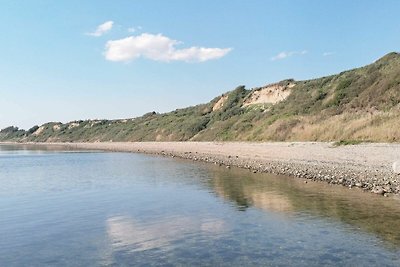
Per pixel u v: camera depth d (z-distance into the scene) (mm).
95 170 48438
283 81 107688
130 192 28297
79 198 26375
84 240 15820
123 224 18297
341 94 70750
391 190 22828
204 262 12602
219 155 62875
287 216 18344
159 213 20375
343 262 12109
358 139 46344
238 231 16109
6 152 118438
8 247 15148
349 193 23234
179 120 146000
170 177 36688
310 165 36781
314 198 22266
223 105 127625
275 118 82062
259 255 13047
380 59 75625
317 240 14438
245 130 90875
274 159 46094
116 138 180625
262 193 24953
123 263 12867
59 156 88500
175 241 15102
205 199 23938
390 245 13555
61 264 13055
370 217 17391
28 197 27641
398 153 34156
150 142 136000
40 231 17516
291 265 12047
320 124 61188
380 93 60000
